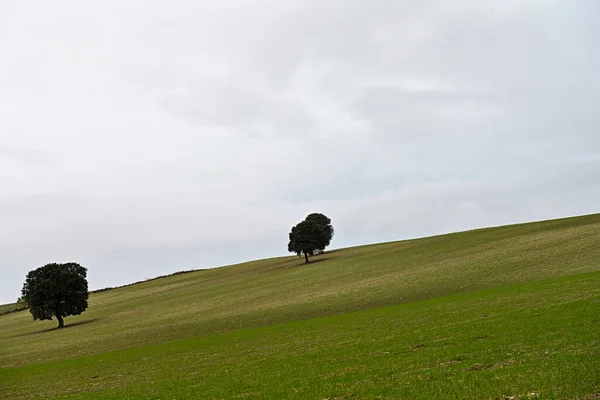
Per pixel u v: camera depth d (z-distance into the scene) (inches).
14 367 2218.3
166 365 1590.8
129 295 6323.8
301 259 6919.3
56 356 2544.3
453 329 1359.5
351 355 1231.5
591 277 2094.0
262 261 7731.3
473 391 709.3
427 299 2549.2
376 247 6599.4
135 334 3056.1
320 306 3011.8
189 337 2541.8
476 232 5713.6
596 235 3799.2
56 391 1378.0
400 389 789.9
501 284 2699.3
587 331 1015.6
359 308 2704.2
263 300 3850.9
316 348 1454.2
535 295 1815.9
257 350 1619.1
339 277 4434.1
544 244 3914.9
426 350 1122.0
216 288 5433.1
